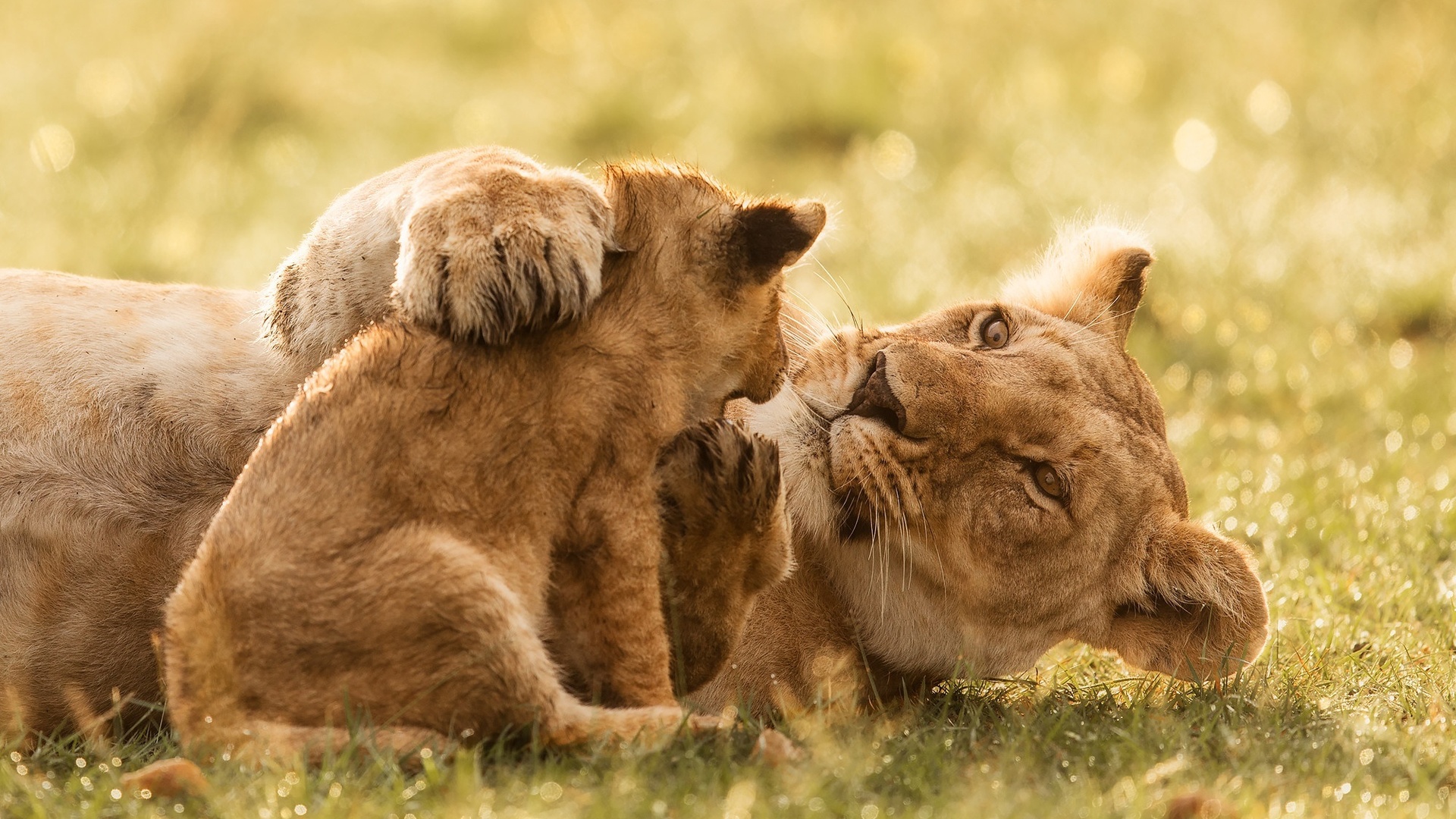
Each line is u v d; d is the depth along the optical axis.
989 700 7.93
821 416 8.34
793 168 21.09
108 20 24.78
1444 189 18.95
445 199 6.47
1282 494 11.27
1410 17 25.84
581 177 6.73
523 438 6.13
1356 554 10.23
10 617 7.25
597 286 6.40
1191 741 6.90
